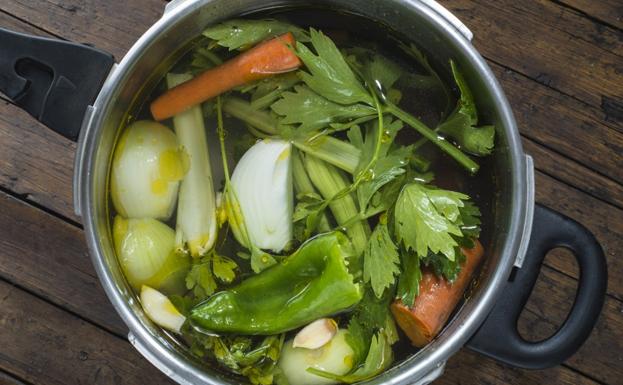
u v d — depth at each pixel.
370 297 0.60
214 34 0.61
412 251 0.59
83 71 0.58
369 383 0.58
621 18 0.72
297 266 0.60
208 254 0.62
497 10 0.72
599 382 0.71
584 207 0.71
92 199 0.58
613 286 0.71
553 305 0.71
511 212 0.58
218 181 0.63
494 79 0.58
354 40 0.62
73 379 0.71
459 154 0.61
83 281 0.71
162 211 0.63
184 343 0.62
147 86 0.62
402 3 0.58
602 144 0.72
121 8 0.71
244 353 0.60
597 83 0.72
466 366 0.71
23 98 0.58
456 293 0.60
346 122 0.61
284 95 0.61
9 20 0.71
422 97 0.62
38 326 0.71
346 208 0.61
